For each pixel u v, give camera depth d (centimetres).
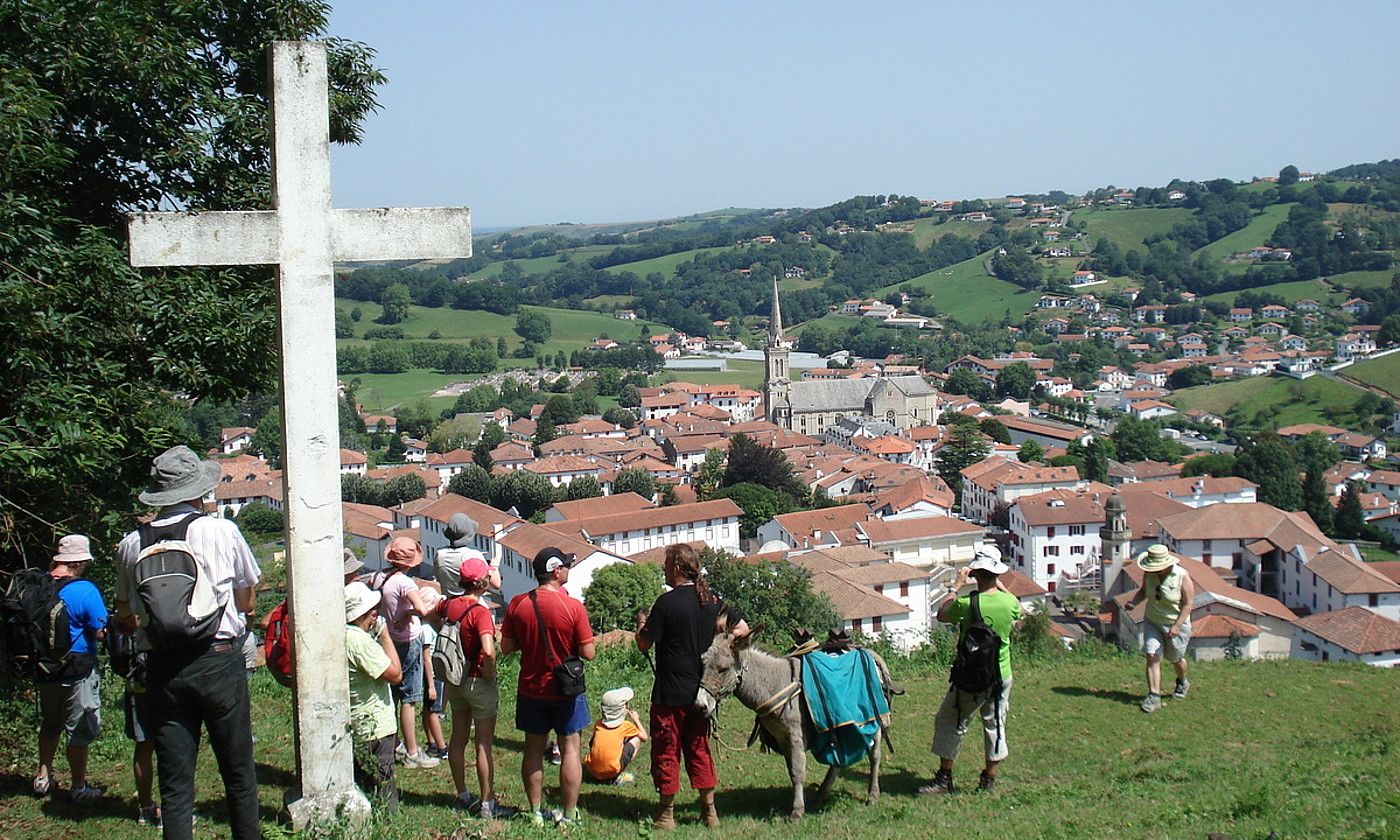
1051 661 1995
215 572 769
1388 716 1584
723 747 1346
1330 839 928
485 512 9344
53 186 1805
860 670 1115
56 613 1020
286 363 899
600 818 1045
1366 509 12000
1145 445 15988
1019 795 1142
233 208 1978
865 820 1041
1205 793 1118
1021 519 10006
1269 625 5578
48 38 1664
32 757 1162
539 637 970
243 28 2178
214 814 991
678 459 16075
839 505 11612
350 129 2441
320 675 918
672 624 993
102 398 1495
